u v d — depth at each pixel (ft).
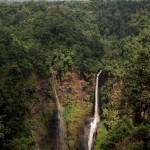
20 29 202.18
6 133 89.45
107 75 185.47
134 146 78.89
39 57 164.04
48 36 189.88
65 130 159.12
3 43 149.48
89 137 164.45
